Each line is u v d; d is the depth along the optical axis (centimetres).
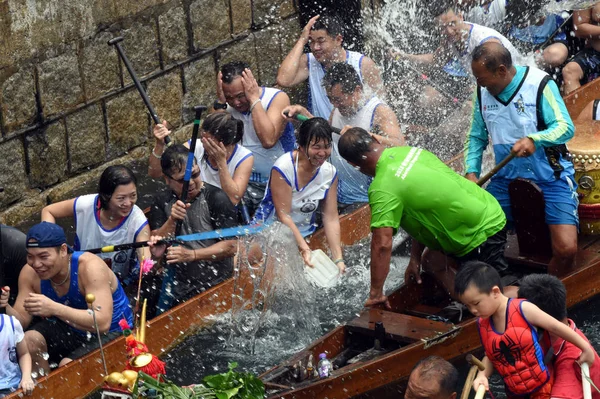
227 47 1393
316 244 967
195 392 644
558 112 864
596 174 941
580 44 1326
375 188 803
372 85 1152
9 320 768
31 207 1186
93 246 893
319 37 1134
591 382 653
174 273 905
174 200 924
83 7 1191
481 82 877
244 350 857
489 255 837
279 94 1058
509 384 690
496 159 912
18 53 1133
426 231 820
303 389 730
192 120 1373
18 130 1155
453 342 798
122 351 816
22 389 755
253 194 1040
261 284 910
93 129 1242
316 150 908
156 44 1295
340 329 816
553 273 903
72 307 815
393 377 771
